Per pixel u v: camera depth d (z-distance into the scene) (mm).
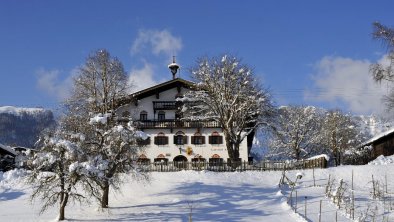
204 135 63250
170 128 63125
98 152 34312
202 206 35375
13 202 39312
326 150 79375
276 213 32688
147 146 62938
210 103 58500
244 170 51281
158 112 64562
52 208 36281
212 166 52219
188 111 62844
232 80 58156
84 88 56531
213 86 58281
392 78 42438
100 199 32531
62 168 31234
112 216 32469
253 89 58750
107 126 35938
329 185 39969
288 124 78500
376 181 41125
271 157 81938
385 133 59219
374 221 29812
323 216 31266
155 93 64812
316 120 81312
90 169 30219
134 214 32969
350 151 68938
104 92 56219
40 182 31516
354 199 35812
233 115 56875
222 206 35344
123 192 41781
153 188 42938
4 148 56281
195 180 45656
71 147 30609
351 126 76938
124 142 35188
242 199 37625
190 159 62625
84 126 35750
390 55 42406
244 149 62531
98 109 54125
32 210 35844
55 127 40938
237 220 30766
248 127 61500
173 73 71188
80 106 54844
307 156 80625
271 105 59719
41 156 30766
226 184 44031
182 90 64938
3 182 45469
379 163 51000
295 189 41250
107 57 57469
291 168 50594
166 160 62594
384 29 42188
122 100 59531
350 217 30844
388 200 35906
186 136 63219
